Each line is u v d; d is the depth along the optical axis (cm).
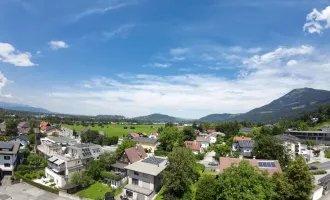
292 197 3812
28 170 6888
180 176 4391
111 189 5544
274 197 3803
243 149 8562
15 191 5562
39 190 5653
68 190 5456
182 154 4684
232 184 3431
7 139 9981
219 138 12912
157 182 5178
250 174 3434
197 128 17938
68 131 15912
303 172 3772
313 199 4381
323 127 14925
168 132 9469
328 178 5328
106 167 6488
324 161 8488
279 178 3934
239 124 17875
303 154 9106
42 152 8675
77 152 7225
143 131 18575
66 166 6419
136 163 5666
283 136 9975
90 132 12619
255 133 12362
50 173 6525
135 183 5262
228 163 4775
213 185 4138
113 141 12556
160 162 5797
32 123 15112
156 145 10719
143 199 4728
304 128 15488
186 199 4275
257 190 3272
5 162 6756
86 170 6384
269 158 5644
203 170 5981
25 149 8600
